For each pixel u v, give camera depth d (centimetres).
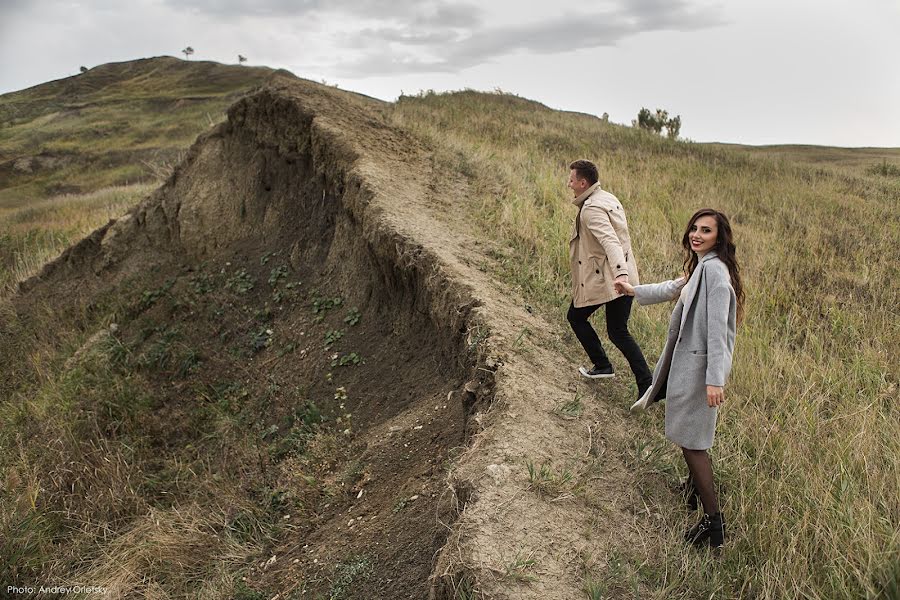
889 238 958
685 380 340
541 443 386
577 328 465
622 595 307
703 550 346
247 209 981
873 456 401
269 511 505
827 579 310
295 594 398
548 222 779
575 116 2161
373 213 693
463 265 608
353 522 444
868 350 566
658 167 1384
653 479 391
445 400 509
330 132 872
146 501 589
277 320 789
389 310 670
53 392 776
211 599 423
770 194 1225
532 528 327
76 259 1121
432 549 359
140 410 706
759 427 444
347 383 631
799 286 751
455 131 1361
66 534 556
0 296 1197
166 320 870
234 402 688
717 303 330
